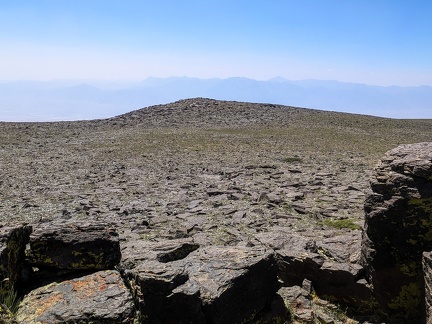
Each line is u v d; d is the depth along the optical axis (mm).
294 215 20828
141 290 8961
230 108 96062
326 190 27000
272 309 10453
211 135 64562
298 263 12555
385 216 10727
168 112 91312
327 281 11977
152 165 39625
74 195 26625
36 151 49719
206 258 10539
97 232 10766
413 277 10547
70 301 8984
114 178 32969
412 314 10656
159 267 9461
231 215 21078
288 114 92062
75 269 10391
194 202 24078
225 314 9094
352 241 13828
